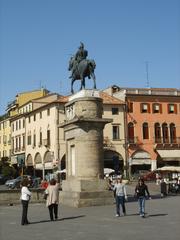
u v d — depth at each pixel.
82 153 24.92
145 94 70.12
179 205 24.89
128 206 24.30
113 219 18.00
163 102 71.00
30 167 75.38
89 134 25.06
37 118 72.94
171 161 70.19
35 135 73.62
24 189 16.95
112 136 67.62
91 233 14.04
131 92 70.00
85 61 26.12
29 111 76.88
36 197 27.62
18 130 82.69
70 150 26.67
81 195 23.86
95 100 25.61
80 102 25.45
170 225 15.70
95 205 23.98
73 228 15.37
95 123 25.25
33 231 14.83
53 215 19.89
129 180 55.34
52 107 66.88
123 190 19.28
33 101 76.06
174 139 70.56
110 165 67.19
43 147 69.62
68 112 27.39
